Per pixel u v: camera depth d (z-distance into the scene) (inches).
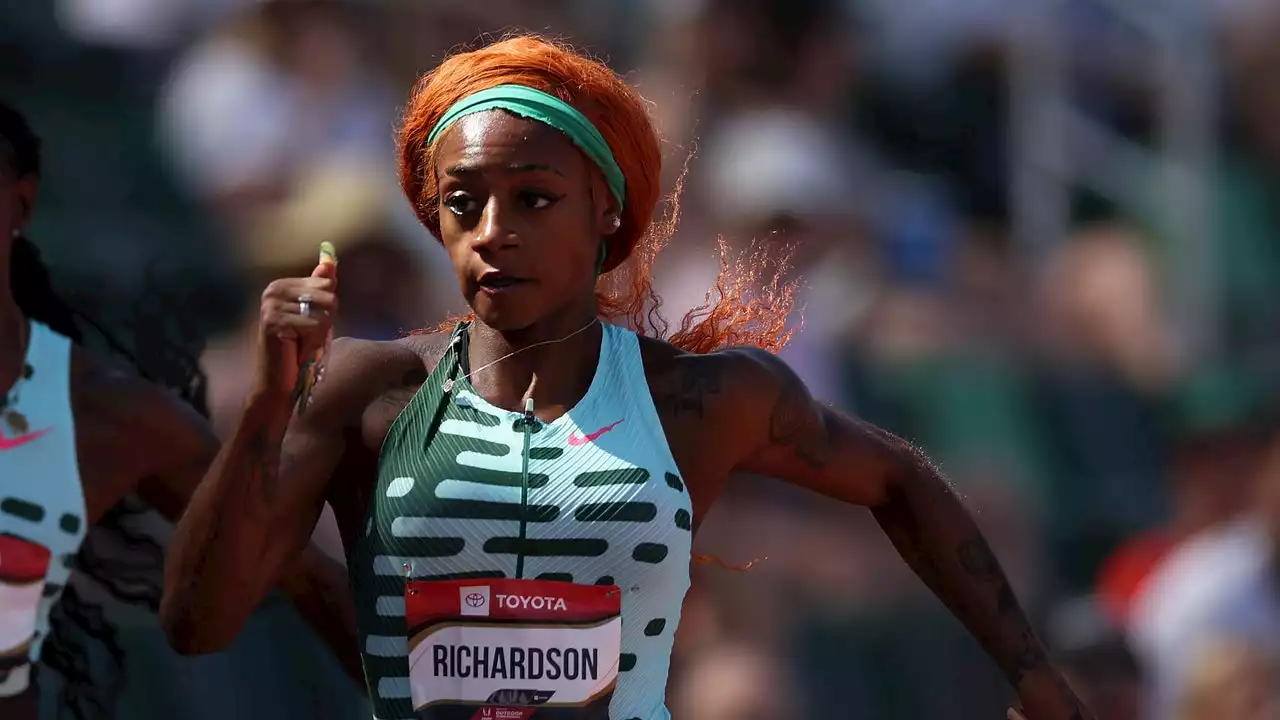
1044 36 908.6
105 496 455.2
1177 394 869.8
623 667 380.8
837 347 803.4
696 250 809.5
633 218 394.9
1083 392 851.4
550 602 372.2
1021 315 854.5
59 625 522.9
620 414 385.1
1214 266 903.1
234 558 376.2
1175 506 832.9
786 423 407.2
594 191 381.7
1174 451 845.2
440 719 375.2
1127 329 871.7
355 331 745.6
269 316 362.0
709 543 770.8
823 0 865.5
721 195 828.0
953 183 891.4
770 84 853.8
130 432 457.1
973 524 438.0
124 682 533.3
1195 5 927.7
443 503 371.6
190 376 546.6
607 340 394.9
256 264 765.3
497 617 371.9
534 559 372.2
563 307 386.3
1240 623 786.8
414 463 377.1
